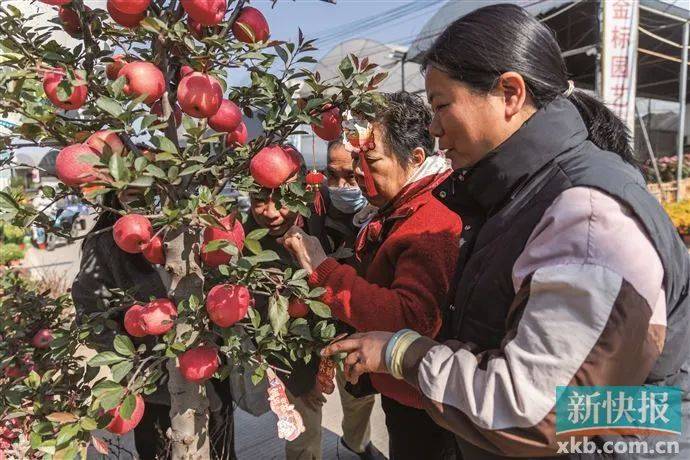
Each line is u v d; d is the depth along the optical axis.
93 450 2.09
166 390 1.64
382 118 1.54
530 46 1.01
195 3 0.93
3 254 5.97
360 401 2.56
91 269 1.76
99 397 0.98
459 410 0.91
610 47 7.27
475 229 1.21
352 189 2.05
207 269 1.25
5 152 1.15
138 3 0.95
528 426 0.82
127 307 1.41
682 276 0.92
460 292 1.10
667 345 0.92
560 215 0.88
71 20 1.11
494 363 0.88
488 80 1.00
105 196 1.32
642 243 0.83
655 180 10.20
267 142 1.14
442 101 1.07
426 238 1.42
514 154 1.02
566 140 1.01
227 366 1.12
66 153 0.94
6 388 1.28
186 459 1.19
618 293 0.78
